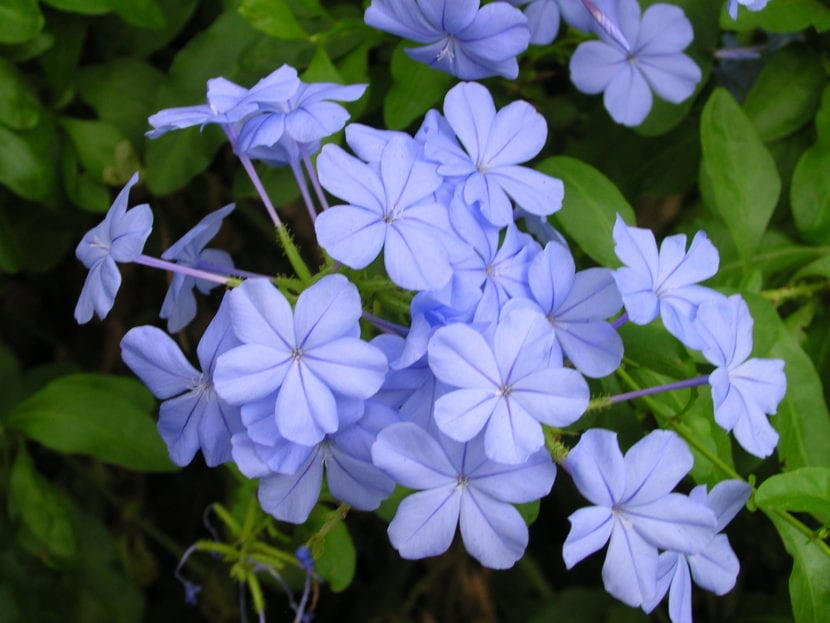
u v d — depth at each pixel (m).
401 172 0.24
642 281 0.24
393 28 0.27
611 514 0.23
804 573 0.26
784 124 0.30
